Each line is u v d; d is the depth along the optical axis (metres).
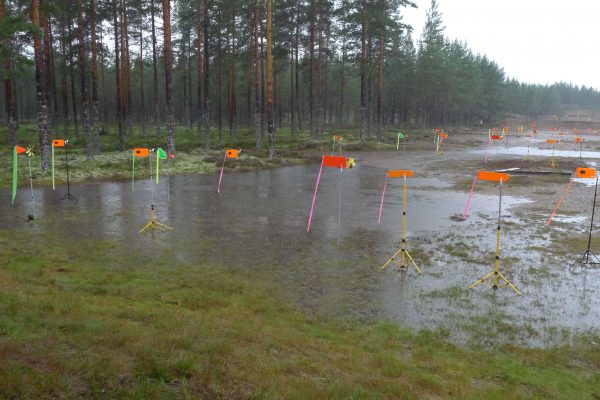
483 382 6.54
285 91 88.25
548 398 6.16
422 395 5.77
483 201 21.06
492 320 8.81
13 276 9.53
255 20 37.66
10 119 31.12
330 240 14.20
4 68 26.17
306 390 5.22
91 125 33.94
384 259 12.43
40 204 18.45
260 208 18.78
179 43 58.38
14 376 4.52
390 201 20.86
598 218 17.69
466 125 115.25
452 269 11.70
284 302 9.38
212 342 6.42
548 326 8.63
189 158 33.22
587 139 72.00
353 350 7.15
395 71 79.69
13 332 5.77
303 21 49.66
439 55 76.88
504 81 135.12
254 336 7.09
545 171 30.97
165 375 5.14
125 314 7.43
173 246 13.09
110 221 15.88
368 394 5.39
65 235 13.91
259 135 38.72
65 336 5.94
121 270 10.78
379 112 51.44
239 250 12.94
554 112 164.12
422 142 57.47
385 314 8.98
